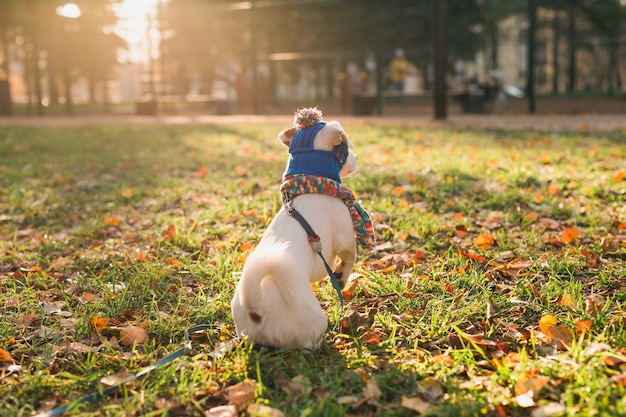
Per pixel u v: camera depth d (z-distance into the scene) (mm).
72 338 3633
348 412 2770
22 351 3480
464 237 5312
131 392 2980
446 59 16688
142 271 4645
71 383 3061
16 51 38906
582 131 12648
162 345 3586
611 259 4535
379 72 20359
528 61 19203
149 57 23922
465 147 10680
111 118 21938
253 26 21109
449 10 31688
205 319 3867
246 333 3150
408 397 2836
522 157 9172
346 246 3502
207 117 21500
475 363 3068
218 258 4793
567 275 4258
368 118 19109
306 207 3371
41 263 5109
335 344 3426
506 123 15375
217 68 39375
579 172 7828
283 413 2699
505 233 5348
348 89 23594
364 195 6848
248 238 5441
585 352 3004
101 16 38062
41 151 12188
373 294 4148
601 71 33125
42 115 22922
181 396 2879
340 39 32000
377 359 3229
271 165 9375
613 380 2719
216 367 3176
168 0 32438
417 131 13703
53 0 22609
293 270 3012
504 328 3543
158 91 27656
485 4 33469
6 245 5652
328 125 3527
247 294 3020
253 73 21281
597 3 33562
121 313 3961
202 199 7102
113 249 5387
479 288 4109
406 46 31500
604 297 3852
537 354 3160
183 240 5453
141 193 7656
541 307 3736
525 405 2652
